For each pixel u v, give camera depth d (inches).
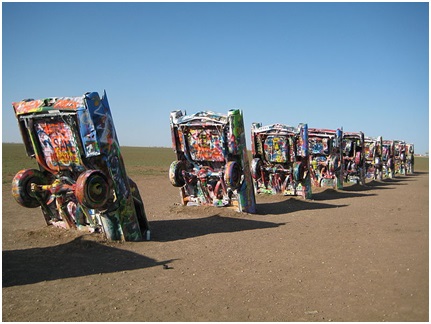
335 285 259.6
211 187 540.4
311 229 436.1
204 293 248.1
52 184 371.2
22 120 368.2
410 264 299.6
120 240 370.6
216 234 411.2
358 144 975.0
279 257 326.6
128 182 375.2
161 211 555.2
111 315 215.9
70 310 222.5
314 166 879.7
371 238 389.1
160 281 270.2
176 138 535.2
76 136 342.0
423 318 206.1
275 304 230.1
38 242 367.6
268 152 693.9
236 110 496.7
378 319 206.7
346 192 822.5
